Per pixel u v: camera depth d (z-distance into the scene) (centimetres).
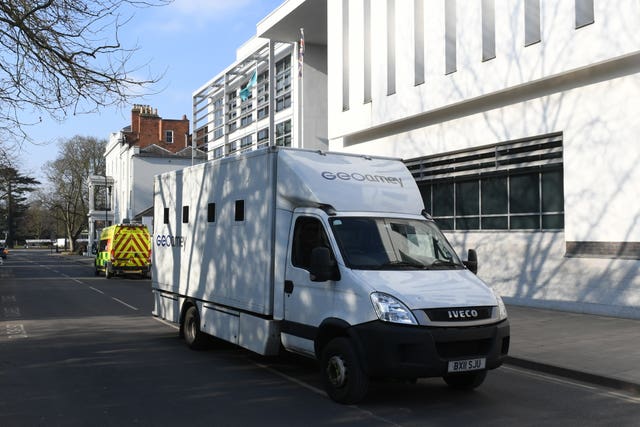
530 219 1505
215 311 905
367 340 605
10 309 1576
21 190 7994
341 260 656
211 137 3866
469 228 1700
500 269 1560
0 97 1045
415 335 587
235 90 3428
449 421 593
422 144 1839
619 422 603
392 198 757
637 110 1220
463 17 1620
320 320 670
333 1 2219
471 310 617
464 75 1616
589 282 1311
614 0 1226
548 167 1452
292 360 900
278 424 575
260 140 3078
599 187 1292
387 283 623
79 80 1031
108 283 2633
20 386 726
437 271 679
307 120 2686
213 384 743
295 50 2703
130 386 730
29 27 1017
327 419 593
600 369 808
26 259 6394
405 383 756
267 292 761
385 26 1936
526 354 909
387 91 1925
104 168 7481
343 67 2172
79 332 1175
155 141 6475
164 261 1123
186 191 1038
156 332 1182
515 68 1460
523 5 1439
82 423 577
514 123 1512
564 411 642
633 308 1220
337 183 732
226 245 880
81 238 11075
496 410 639
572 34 1317
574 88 1353
